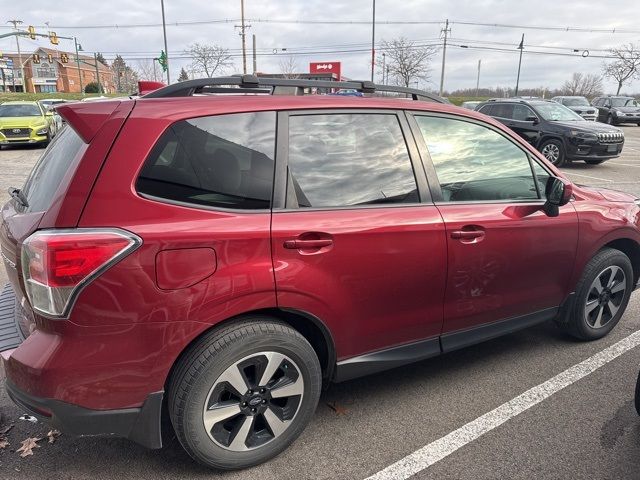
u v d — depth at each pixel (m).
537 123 13.52
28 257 2.05
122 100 2.32
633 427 2.84
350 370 2.73
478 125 3.12
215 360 2.23
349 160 2.64
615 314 3.93
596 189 3.91
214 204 2.27
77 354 2.04
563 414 2.97
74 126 2.17
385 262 2.63
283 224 2.35
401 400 3.12
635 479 2.45
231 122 2.38
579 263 3.54
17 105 17.52
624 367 3.51
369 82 2.92
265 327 2.35
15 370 2.10
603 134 12.77
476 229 2.94
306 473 2.49
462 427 2.84
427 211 2.79
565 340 3.95
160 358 2.15
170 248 2.11
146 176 2.15
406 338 2.89
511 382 3.32
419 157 2.86
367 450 2.65
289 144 2.50
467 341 3.13
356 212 2.57
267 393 2.45
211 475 2.46
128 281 2.05
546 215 3.26
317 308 2.48
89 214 2.04
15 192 2.75
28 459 2.56
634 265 4.05
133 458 2.57
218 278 2.20
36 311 2.06
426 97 3.14
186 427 2.26
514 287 3.24
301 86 2.68
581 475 2.48
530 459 2.59
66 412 2.07
